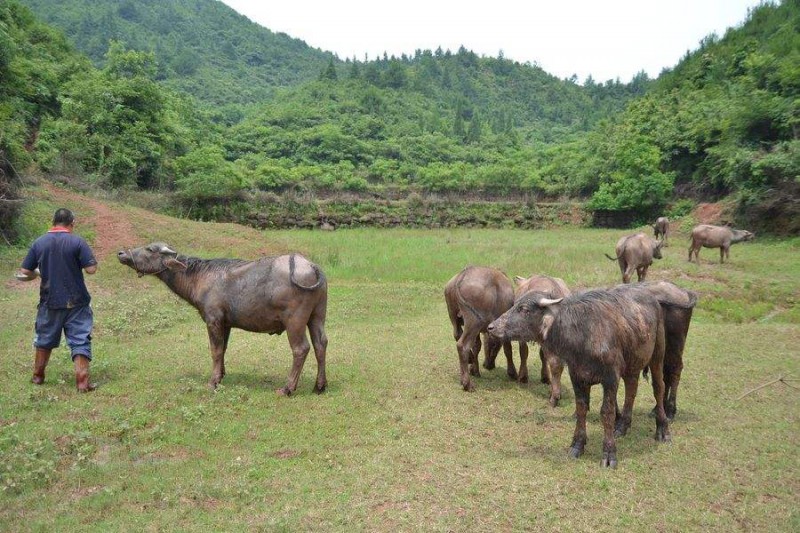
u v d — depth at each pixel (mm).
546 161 60281
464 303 8336
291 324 7812
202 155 37031
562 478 5688
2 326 10734
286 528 4684
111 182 31125
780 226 29406
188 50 141750
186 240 20047
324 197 42938
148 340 10508
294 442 6379
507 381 9109
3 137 18781
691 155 41000
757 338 11641
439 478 5621
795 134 31484
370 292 16031
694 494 5430
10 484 5137
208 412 7023
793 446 6555
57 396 7340
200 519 4812
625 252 16734
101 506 4965
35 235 18016
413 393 8219
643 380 9195
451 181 47000
